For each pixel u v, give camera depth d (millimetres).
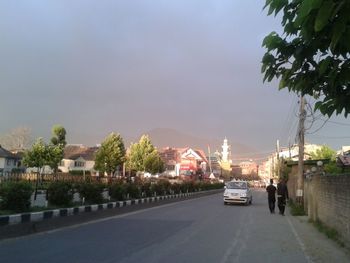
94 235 14570
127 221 19969
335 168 27031
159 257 10844
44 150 45531
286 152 117188
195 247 12688
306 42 4789
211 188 71000
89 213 19672
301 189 30859
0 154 74562
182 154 121875
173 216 23250
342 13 3689
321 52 4715
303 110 32344
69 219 17469
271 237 15836
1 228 12836
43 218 15289
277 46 5184
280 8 4797
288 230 18422
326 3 3504
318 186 20688
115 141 72125
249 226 19422
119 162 72062
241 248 12859
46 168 68250
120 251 11523
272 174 131875
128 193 29812
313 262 11031
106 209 21969
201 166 124312
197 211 27594
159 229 16938
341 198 14484
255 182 142000
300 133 32375
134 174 86188
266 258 11344
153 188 36812
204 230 17141
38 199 22641
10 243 12266
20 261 9727
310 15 3900
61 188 18906
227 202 36875
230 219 22578
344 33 3896
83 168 97375
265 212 29172
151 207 30906
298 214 27375
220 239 14656
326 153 82312
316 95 5641
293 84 5512
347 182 13336
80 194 22000
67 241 13000
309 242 14758
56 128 50188
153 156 82500
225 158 155000
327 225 17609
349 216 12977
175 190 45250
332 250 13094
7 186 15141
